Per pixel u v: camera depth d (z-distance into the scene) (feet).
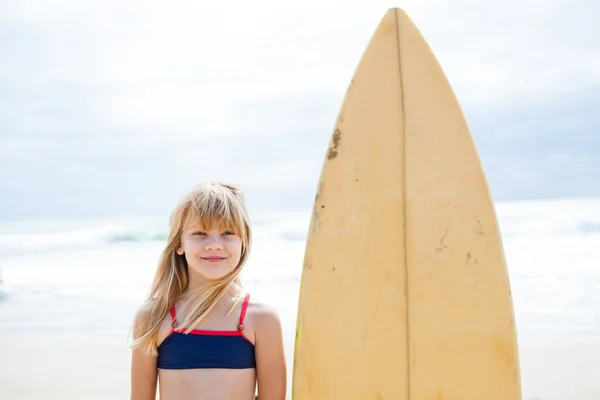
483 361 6.74
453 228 6.90
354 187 7.11
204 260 7.04
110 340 18.94
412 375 6.80
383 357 6.87
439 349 6.79
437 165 6.99
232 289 7.36
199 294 7.16
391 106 7.12
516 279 26.35
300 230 38.01
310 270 7.13
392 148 7.07
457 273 6.84
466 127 7.00
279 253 32.19
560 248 31.99
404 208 6.98
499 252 6.83
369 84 7.19
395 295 6.90
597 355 16.11
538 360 15.81
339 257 7.07
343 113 7.22
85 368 15.64
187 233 7.18
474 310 6.79
